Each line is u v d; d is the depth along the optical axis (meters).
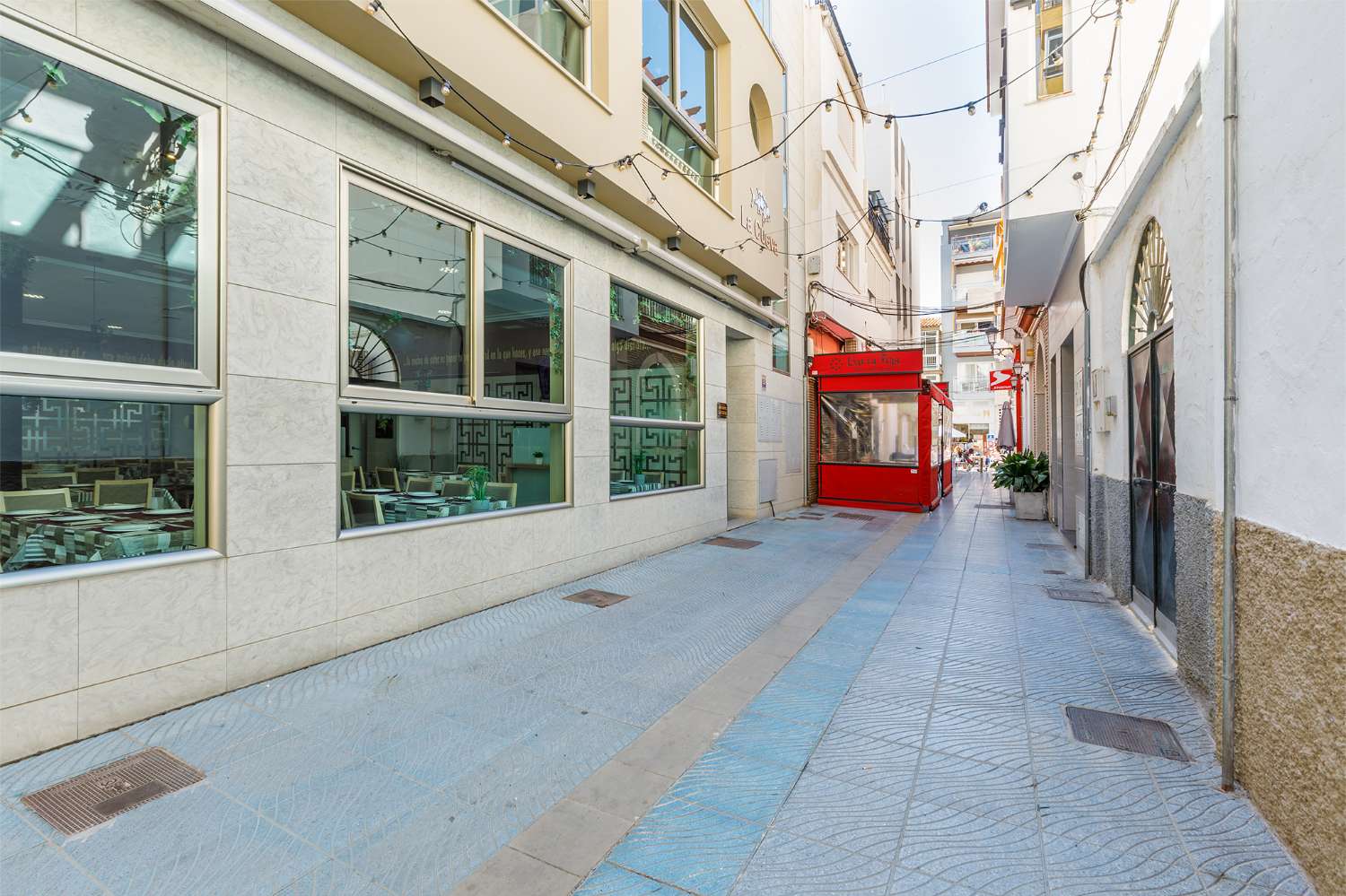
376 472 4.91
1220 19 2.94
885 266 23.16
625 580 6.74
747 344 11.41
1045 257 8.25
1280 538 2.37
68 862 2.23
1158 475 4.94
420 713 3.48
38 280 3.12
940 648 4.67
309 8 4.01
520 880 2.19
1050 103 6.64
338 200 4.32
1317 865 2.11
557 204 6.21
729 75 9.83
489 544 5.54
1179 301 4.05
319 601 4.14
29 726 2.89
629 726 3.39
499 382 5.80
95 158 3.28
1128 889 2.15
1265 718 2.52
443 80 4.84
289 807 2.59
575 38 6.65
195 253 3.59
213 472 3.60
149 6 3.35
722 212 9.41
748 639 4.84
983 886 2.17
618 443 7.67
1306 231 2.19
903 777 2.89
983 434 41.75
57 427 3.40
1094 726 3.40
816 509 13.58
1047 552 8.70
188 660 3.47
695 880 2.20
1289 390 2.32
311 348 4.12
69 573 3.01
